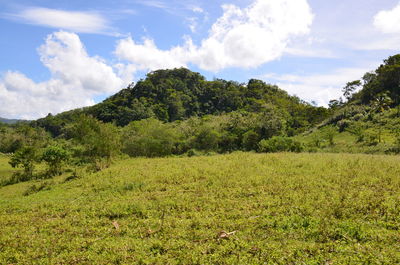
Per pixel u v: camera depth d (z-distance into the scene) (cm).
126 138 4388
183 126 6225
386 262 576
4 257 770
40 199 1523
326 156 2172
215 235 780
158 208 1075
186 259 658
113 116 9525
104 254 727
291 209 923
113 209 1105
